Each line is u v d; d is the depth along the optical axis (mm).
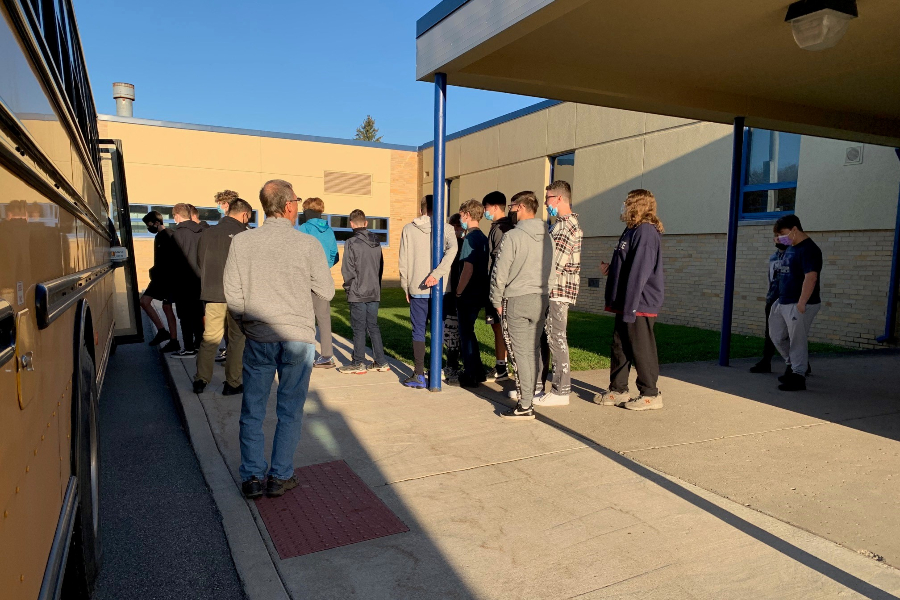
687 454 4102
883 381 6488
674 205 12109
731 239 7195
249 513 3170
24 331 1415
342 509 3221
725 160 11000
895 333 8664
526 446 4211
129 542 3004
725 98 6715
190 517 3291
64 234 2262
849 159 9023
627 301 4934
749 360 7820
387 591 2492
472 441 4301
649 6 4355
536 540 2914
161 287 7078
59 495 1849
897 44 5012
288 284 3209
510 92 6039
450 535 2955
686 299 11969
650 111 6805
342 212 20969
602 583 2559
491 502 3322
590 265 14297
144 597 2537
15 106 1398
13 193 1354
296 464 3846
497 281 4691
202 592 2582
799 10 4238
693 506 3295
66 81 2760
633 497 3404
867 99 6824
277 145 19688
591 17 4582
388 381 6129
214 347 5457
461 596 2463
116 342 7527
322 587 2518
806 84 6250
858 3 4195
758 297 10391
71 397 2221
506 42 4531
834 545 2891
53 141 2031
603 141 13734
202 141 18594
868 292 8922
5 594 1150
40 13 2021
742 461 3982
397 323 11000
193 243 6961
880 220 8672
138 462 4125
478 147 18375
